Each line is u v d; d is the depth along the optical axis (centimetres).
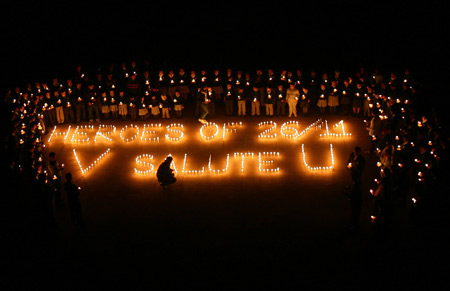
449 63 3055
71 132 2647
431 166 1748
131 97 2773
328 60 3353
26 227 1739
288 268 1527
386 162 1902
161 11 3428
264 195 1975
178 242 1683
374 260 1552
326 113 2808
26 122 2295
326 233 1705
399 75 3058
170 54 3453
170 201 1953
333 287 1436
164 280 1491
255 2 3416
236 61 3409
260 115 2823
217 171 2184
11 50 3244
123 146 2470
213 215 1842
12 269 1558
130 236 1727
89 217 1856
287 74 2798
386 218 1636
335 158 2275
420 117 2125
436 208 1622
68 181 1714
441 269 1494
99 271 1546
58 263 1589
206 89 2667
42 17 3309
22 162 2047
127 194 2017
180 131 2620
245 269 1529
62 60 3350
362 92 2688
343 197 1942
